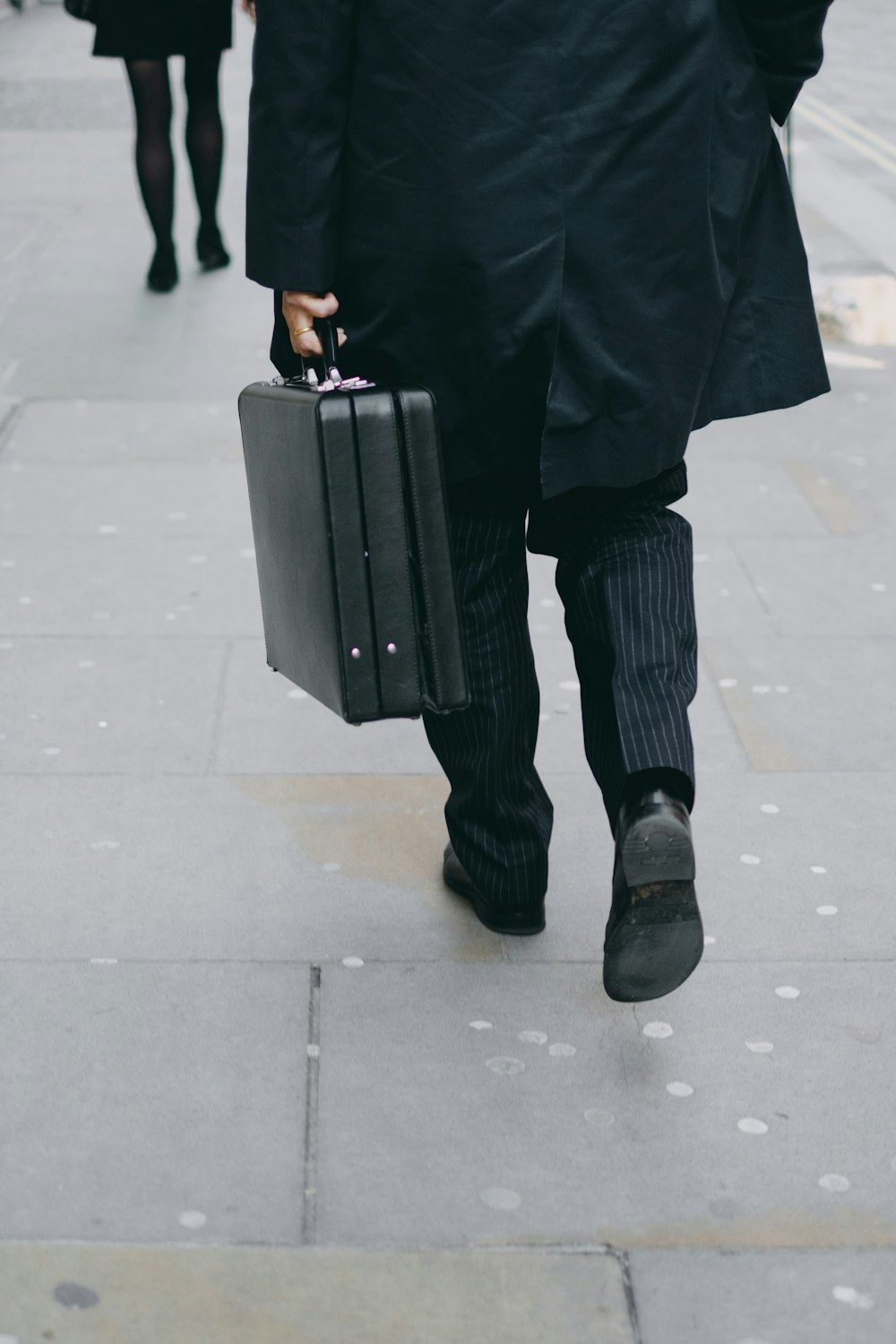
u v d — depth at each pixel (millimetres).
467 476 2184
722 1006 2412
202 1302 1818
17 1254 1880
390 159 2037
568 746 3270
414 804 3033
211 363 6000
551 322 2039
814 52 2131
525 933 2592
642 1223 1962
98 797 3020
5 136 11031
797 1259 1907
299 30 1990
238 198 8766
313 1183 2020
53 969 2469
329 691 2178
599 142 2012
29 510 4582
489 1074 2248
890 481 4914
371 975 2484
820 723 3375
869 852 2875
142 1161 2051
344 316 2188
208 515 4578
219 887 2727
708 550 4359
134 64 6527
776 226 2252
